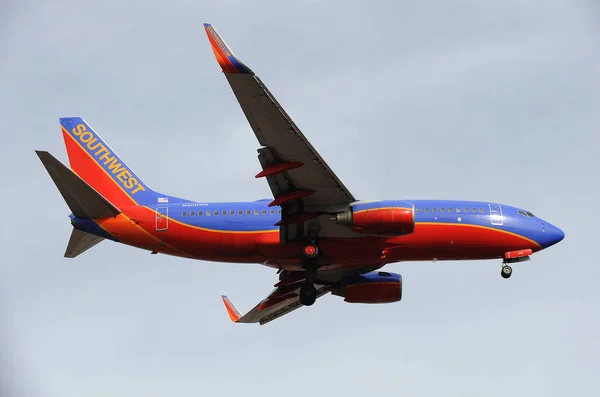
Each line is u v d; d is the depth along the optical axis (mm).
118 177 150625
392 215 135000
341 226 138625
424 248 143875
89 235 146000
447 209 145375
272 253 142375
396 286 154500
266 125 121688
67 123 153250
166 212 144000
